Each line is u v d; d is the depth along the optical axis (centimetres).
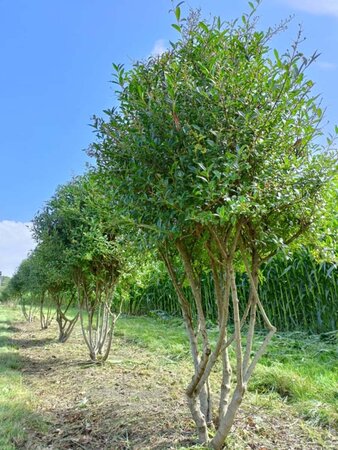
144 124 270
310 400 405
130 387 489
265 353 659
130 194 276
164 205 261
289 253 308
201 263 336
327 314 876
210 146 254
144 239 296
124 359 686
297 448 305
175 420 354
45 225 754
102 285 725
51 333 1171
